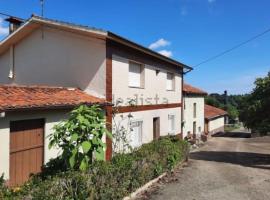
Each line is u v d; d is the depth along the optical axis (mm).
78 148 7418
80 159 7480
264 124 20750
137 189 10258
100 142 7594
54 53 14609
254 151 27453
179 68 22484
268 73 20969
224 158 21531
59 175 7211
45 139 10516
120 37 13148
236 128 64688
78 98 12117
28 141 10031
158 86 18703
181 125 22922
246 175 14008
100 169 7941
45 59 14906
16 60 15844
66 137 7641
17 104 9219
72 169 7434
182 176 13328
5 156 9023
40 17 14078
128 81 15016
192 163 17641
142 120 16656
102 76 13320
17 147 9648
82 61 13797
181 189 11000
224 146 32188
